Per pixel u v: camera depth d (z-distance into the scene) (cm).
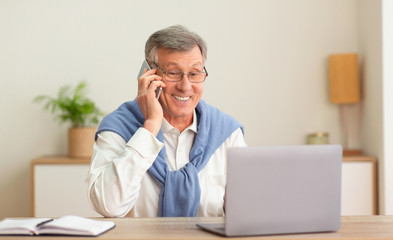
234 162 138
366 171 384
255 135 423
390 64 372
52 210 382
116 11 418
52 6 418
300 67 424
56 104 413
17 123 420
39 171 381
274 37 422
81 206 382
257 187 141
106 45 418
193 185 201
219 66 421
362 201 384
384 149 376
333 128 426
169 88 200
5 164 420
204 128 214
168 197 199
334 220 148
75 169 383
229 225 139
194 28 420
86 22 418
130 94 420
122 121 204
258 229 142
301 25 423
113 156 189
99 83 419
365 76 409
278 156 141
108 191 177
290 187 143
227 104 421
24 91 419
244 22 421
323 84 425
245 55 422
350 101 407
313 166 145
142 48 419
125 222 162
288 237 141
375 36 387
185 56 197
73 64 419
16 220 154
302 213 145
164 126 209
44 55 418
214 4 420
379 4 377
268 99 423
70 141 396
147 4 418
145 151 181
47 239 137
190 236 140
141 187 202
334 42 423
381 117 378
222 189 210
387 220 168
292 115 424
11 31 417
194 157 209
